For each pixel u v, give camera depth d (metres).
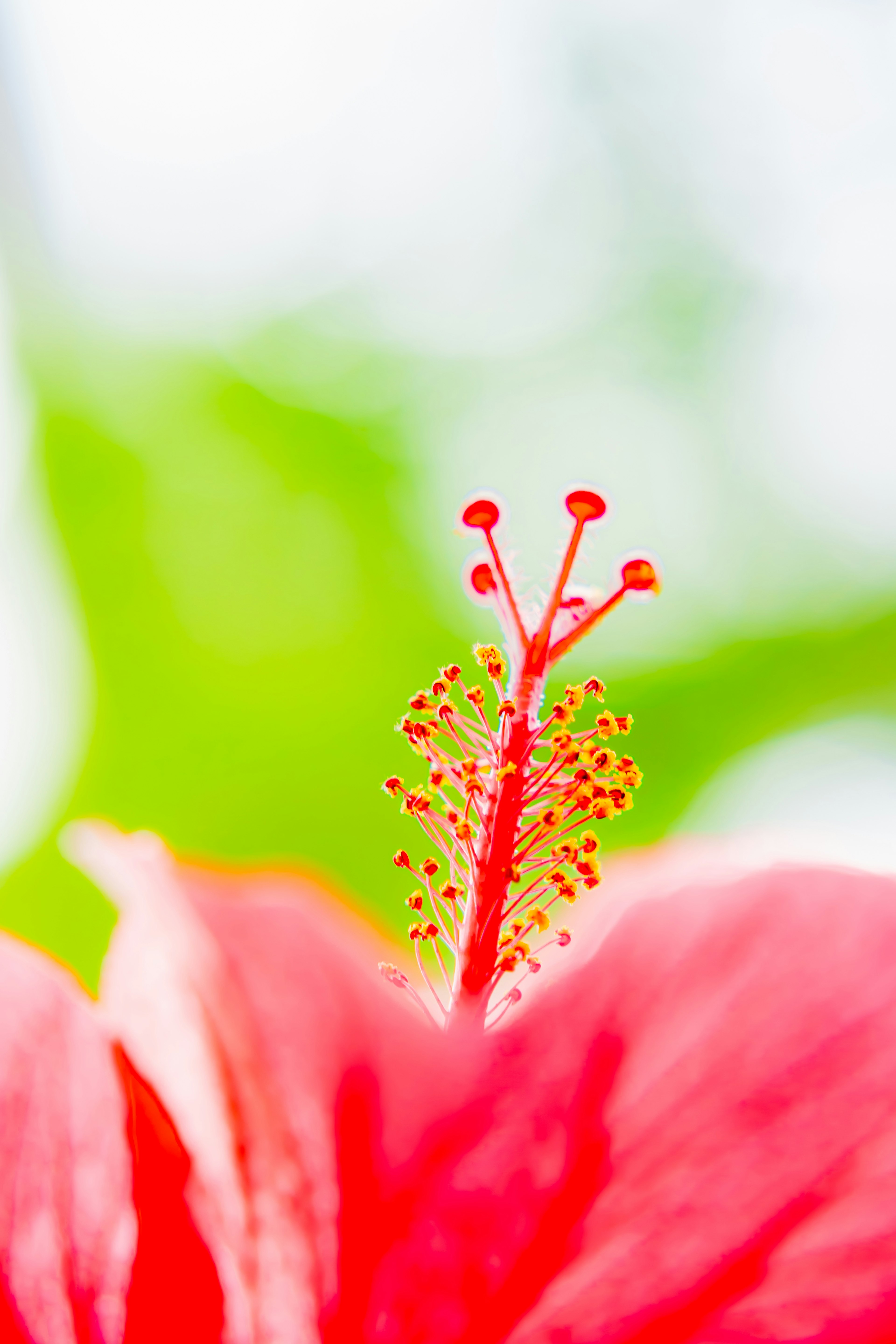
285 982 0.24
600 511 0.25
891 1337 0.22
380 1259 0.23
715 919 0.24
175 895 0.24
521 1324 0.23
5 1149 0.23
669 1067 0.23
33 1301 0.23
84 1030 0.24
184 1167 0.23
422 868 0.25
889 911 0.24
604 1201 0.23
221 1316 0.23
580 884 0.25
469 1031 0.23
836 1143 0.23
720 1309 0.23
